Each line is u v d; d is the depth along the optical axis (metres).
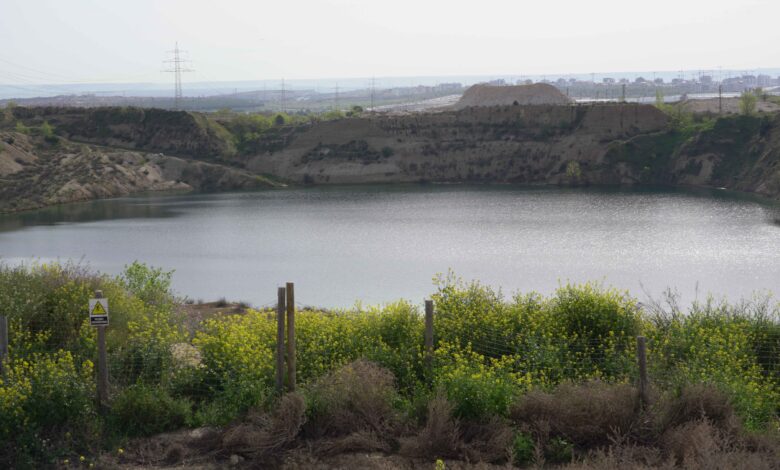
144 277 19.58
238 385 10.84
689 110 127.81
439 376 10.90
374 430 9.88
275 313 14.24
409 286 38.38
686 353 11.76
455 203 82.75
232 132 131.00
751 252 47.00
